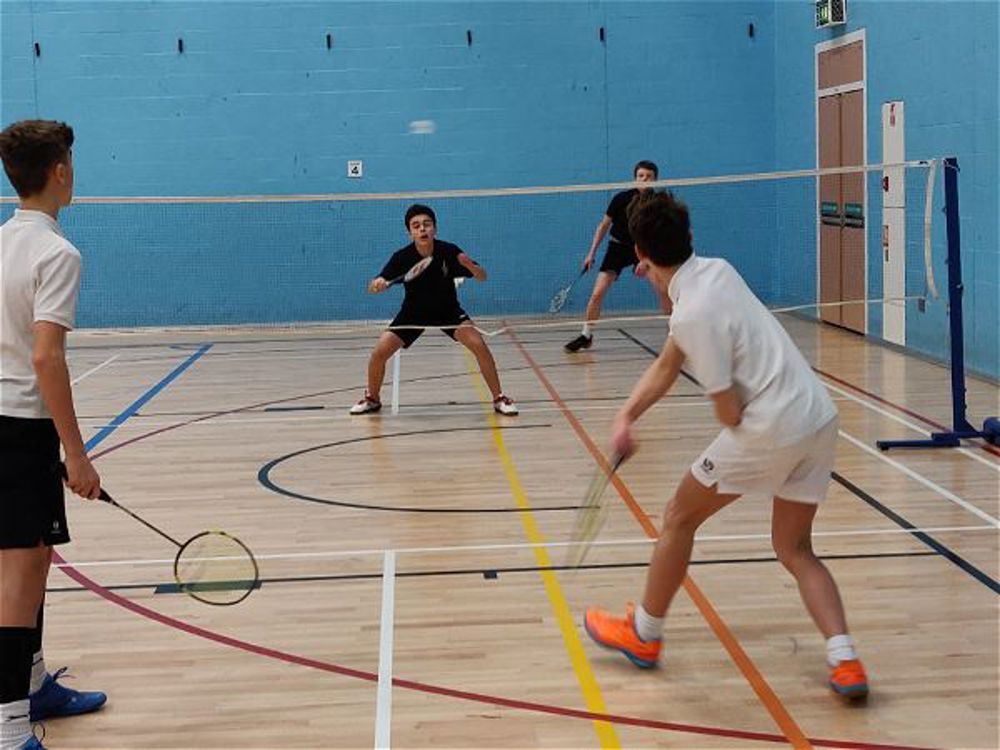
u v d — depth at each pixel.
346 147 13.97
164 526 6.06
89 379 10.69
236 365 11.30
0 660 3.48
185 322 13.95
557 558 5.38
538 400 9.19
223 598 4.82
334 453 7.60
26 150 3.52
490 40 13.91
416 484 6.77
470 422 8.45
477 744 3.63
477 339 8.64
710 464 3.84
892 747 3.54
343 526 5.98
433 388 9.84
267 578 5.21
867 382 9.48
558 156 14.07
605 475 3.75
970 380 9.43
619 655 4.29
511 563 5.33
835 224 12.52
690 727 3.71
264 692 4.06
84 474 3.50
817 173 8.36
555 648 4.36
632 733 3.68
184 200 9.19
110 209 13.85
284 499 6.53
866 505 6.06
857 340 11.70
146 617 4.79
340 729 3.76
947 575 5.00
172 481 7.00
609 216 11.31
